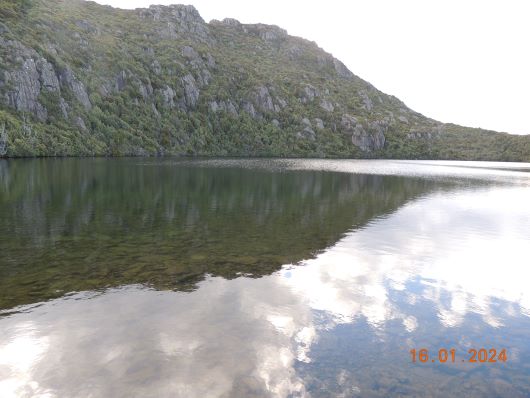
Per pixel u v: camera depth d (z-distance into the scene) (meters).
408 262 18.20
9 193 36.84
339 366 8.98
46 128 127.38
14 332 10.04
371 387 8.20
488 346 10.34
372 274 16.22
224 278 14.90
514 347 10.33
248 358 9.11
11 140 107.06
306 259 18.02
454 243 22.47
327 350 9.72
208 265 16.50
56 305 11.83
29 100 129.75
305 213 31.53
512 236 25.00
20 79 128.12
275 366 8.84
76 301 12.17
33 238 20.53
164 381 8.07
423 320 11.84
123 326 10.52
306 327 10.98
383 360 9.36
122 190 42.16
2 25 137.38
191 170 79.81
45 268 15.44
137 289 13.40
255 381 8.20
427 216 31.81
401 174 91.19
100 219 26.23
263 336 10.26
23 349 9.22
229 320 11.16
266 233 23.39
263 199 39.34
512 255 20.22
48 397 7.51
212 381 8.12
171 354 9.15
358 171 99.62
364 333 10.79
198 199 37.59
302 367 8.87
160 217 27.72
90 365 8.60
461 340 10.62
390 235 23.95
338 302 12.98
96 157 132.12
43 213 27.69
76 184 46.00
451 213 33.84
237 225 25.67
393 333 10.87
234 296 13.06
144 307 11.87
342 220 28.72
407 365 9.18
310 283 14.73
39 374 8.24
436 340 10.56
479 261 18.84
